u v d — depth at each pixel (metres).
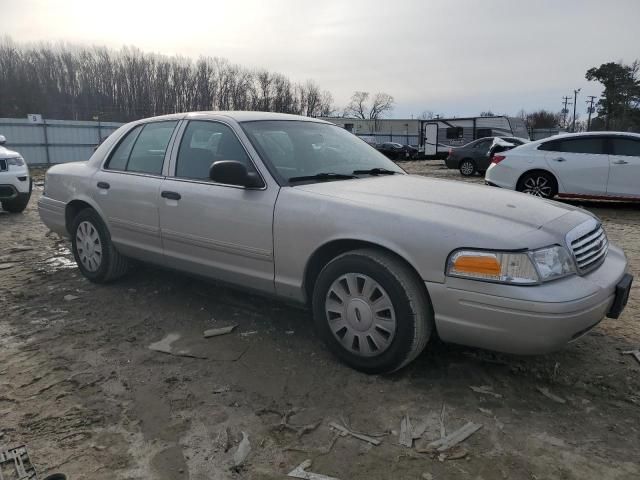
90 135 27.56
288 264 3.30
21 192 8.83
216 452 2.43
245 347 3.49
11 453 2.42
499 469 2.30
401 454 2.40
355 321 3.05
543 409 2.77
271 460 2.37
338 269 3.07
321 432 2.57
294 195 3.28
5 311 4.20
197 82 63.31
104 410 2.77
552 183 9.67
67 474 2.29
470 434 2.54
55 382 3.06
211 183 3.71
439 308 2.79
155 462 2.37
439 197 3.18
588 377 3.09
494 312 2.63
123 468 2.33
